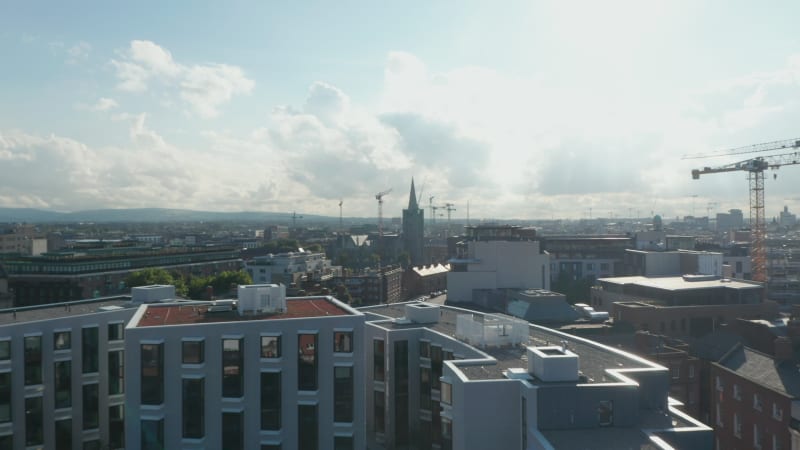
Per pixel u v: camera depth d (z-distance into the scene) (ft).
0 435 224.33
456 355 226.58
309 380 212.02
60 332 238.89
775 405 239.91
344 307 240.12
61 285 650.43
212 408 205.77
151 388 201.36
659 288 484.74
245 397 208.13
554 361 163.73
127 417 201.77
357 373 214.90
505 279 579.48
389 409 254.47
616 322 430.61
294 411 211.41
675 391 315.17
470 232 640.58
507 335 222.48
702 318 447.83
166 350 203.72
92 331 246.88
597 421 156.46
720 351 330.95
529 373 172.14
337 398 213.87
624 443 146.10
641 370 174.09
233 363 206.59
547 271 590.96
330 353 214.48
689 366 317.22
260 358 209.36
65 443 239.09
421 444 253.65
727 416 274.16
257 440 208.44
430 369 250.78
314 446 212.02
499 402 166.40
